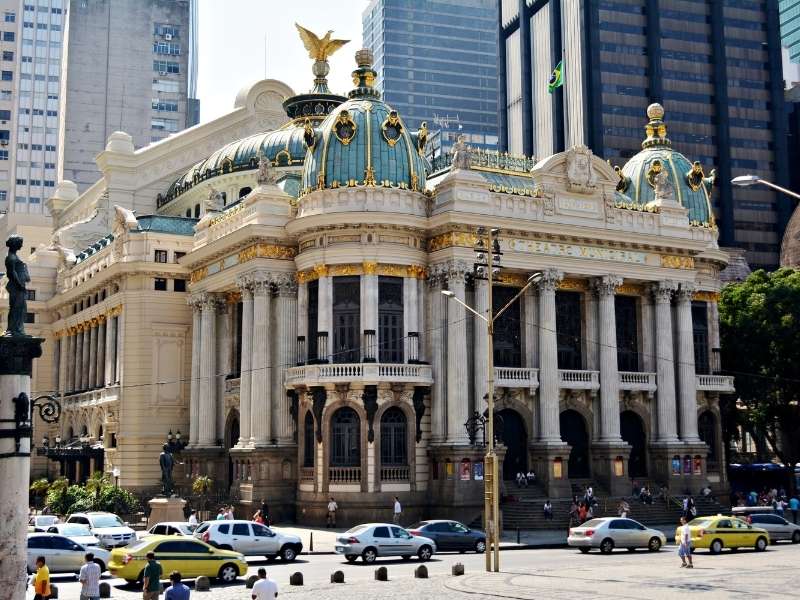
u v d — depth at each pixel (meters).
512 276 74.12
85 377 98.38
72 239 108.00
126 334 85.62
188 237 88.25
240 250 76.19
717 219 172.62
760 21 180.75
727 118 175.25
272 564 49.69
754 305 88.31
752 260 173.62
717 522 53.56
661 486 76.31
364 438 66.88
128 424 84.25
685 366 79.12
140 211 105.94
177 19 192.62
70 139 180.12
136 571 40.31
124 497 74.50
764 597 33.69
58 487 82.88
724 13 178.38
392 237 69.31
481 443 67.69
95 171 181.00
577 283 76.75
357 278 69.38
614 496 72.88
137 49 187.25
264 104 109.00
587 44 171.12
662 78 172.88
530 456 72.12
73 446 95.31
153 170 106.62
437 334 69.81
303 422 70.44
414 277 70.06
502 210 71.44
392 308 69.56
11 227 135.88
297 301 73.81
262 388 72.50
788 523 60.62
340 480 67.31
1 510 25.53
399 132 71.50
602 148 167.75
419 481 68.50
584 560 49.53
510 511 67.50
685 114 173.38
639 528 54.56
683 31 175.38
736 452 108.94
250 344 74.25
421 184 71.69
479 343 69.25
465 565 48.25
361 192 69.25
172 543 41.34
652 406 78.38
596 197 76.12
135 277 86.25
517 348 74.06
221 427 81.25
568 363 76.12
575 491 73.12
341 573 40.88
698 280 84.75
